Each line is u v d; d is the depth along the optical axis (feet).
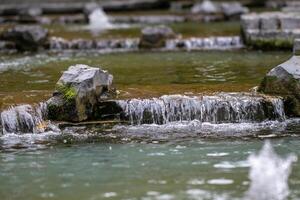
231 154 67.97
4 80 96.43
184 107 80.33
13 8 188.44
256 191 57.26
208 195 56.75
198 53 124.16
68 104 78.59
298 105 81.56
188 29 150.71
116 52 128.06
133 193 57.52
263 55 119.75
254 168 59.67
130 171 63.21
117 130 77.61
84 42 132.77
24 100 80.74
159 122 80.18
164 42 131.85
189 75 98.73
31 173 63.16
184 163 65.31
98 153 69.05
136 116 80.07
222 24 162.61
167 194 57.16
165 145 71.56
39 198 56.75
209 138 73.97
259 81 92.32
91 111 79.87
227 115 80.28
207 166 64.34
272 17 129.18
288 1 199.41
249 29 129.49
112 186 59.36
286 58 115.14
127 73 101.65
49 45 132.87
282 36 126.00
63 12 193.88
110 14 187.01
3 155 68.95
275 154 62.59
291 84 81.87
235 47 131.23
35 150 70.54
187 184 59.47
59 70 105.81
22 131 77.00
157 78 96.48
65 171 63.52
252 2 198.49
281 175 59.52
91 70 80.84
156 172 62.85
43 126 77.36
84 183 60.18
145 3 200.23
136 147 71.00
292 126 78.64
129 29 153.58
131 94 83.66
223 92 84.58
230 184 59.31
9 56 124.47
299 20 127.95
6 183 60.54
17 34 132.05
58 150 70.38
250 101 80.59
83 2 198.70
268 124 79.56
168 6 203.41
